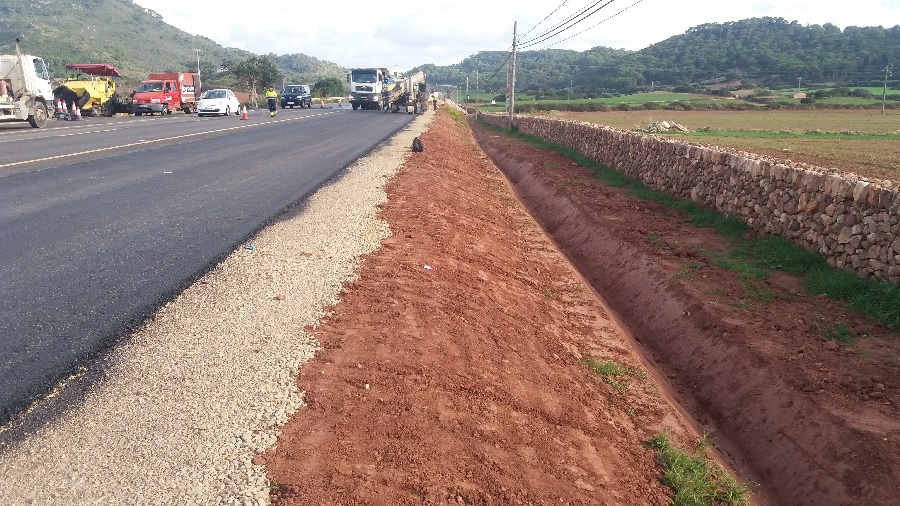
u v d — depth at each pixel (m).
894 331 7.16
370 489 3.41
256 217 9.40
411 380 4.66
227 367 4.64
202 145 18.98
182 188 11.52
